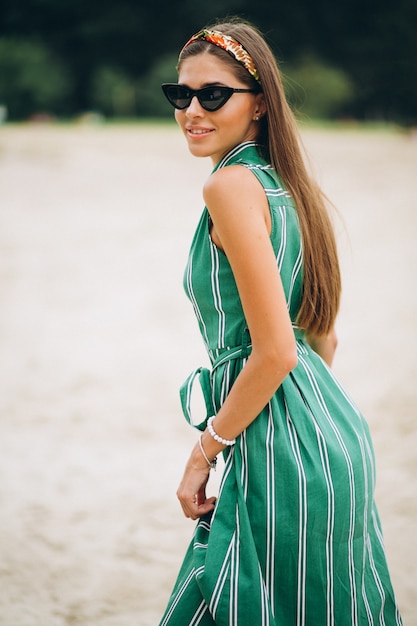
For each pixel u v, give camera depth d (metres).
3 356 5.80
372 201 12.07
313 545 1.65
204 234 1.73
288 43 45.66
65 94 41.22
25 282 8.18
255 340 1.61
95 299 7.45
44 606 2.65
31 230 10.97
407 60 39.03
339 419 1.75
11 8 45.78
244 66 1.72
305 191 1.78
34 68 39.22
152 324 6.57
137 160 17.81
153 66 44.06
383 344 5.61
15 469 3.85
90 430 4.36
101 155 18.55
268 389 1.62
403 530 3.08
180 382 5.16
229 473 1.71
